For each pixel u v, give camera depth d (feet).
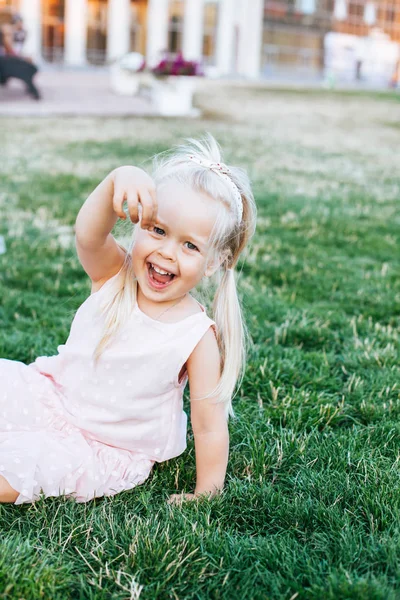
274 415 9.70
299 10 153.28
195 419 7.87
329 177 33.12
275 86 105.60
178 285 7.43
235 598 6.31
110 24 119.44
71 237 19.31
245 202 7.72
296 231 21.42
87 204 7.27
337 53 151.33
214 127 51.08
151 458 8.07
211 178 7.33
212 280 8.63
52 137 40.78
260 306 14.10
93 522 7.14
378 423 9.57
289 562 6.63
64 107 57.11
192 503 7.52
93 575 6.48
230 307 7.95
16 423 7.88
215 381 7.79
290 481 8.11
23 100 59.21
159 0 122.52
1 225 20.20
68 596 6.26
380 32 169.48
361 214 24.58
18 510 7.38
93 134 43.01
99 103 62.34
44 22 113.80
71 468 7.45
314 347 12.49
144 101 66.59
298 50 156.46
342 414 9.86
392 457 8.73
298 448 8.66
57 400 8.02
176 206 7.18
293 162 37.32
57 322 12.84
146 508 7.43
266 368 10.93
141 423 7.86
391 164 39.27
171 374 7.68
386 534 7.06
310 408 9.88
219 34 134.72
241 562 6.70
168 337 7.67
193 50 129.39
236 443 8.99
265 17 147.23
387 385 10.71
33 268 16.06
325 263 17.89
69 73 101.04
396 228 22.74
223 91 85.71
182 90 58.18
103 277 7.98
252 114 62.39
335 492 7.75
